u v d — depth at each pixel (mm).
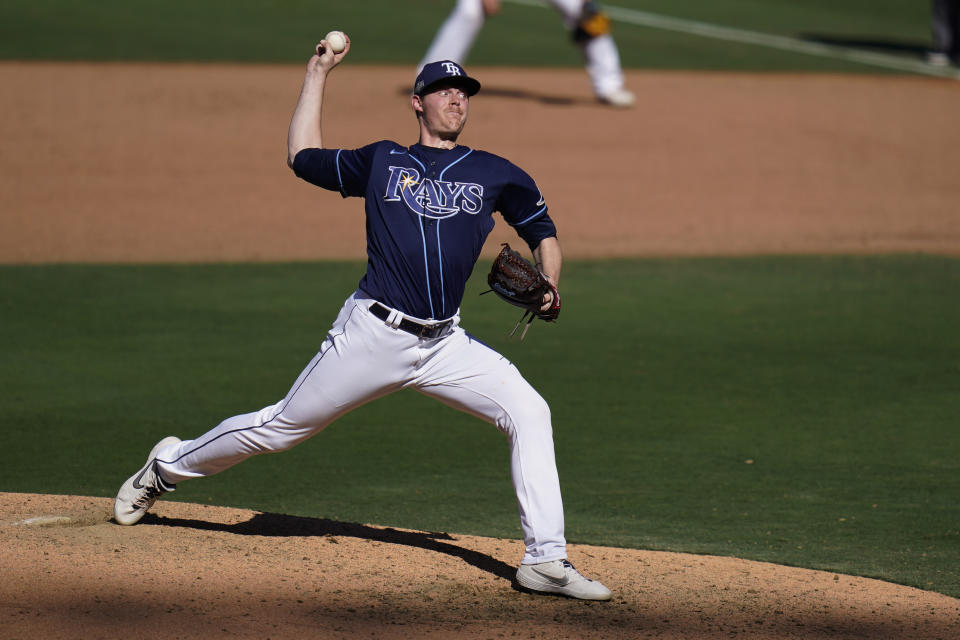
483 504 21453
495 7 66125
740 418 26938
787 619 15203
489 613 14883
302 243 45344
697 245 46625
